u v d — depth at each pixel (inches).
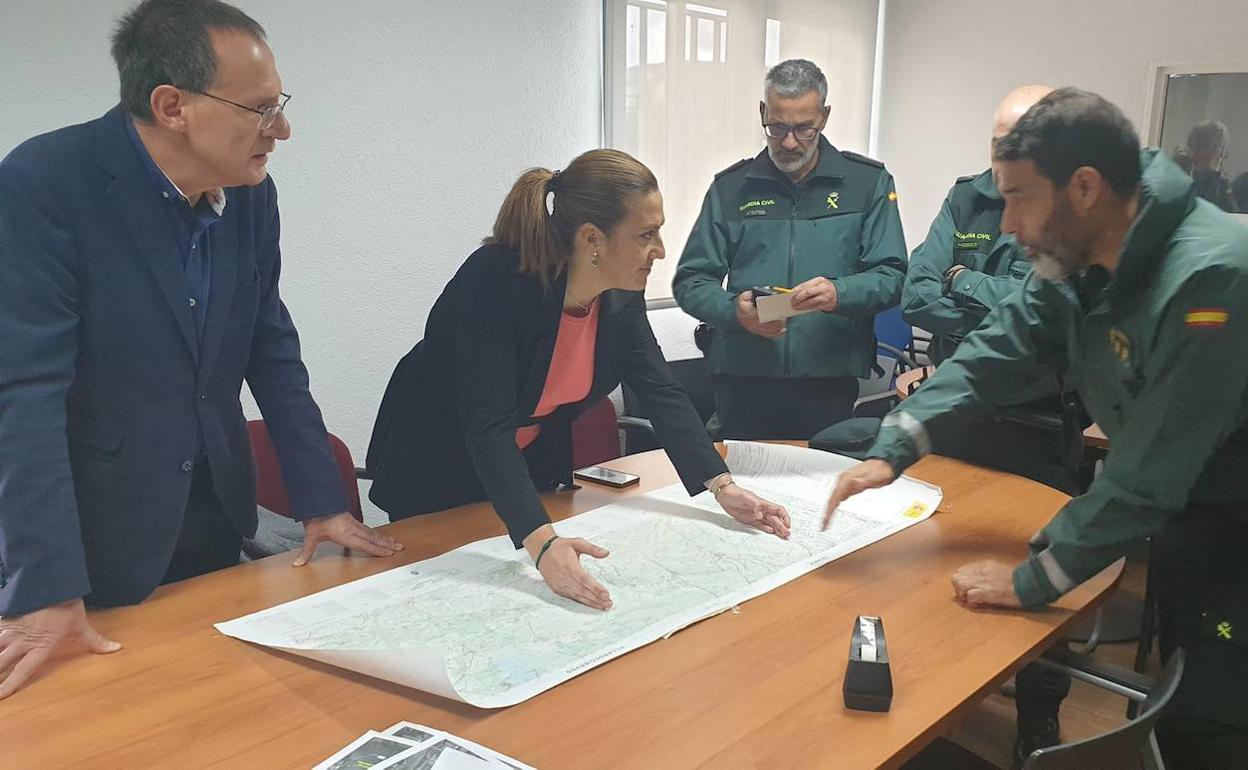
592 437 99.7
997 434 85.5
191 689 42.8
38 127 85.7
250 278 56.4
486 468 55.9
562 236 57.1
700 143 151.4
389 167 110.9
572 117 131.8
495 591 52.8
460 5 114.3
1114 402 54.2
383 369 115.3
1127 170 47.1
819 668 44.7
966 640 47.9
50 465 45.5
